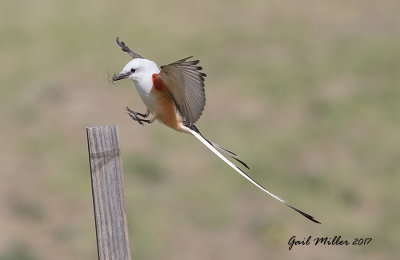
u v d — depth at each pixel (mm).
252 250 11742
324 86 19062
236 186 13695
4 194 13648
